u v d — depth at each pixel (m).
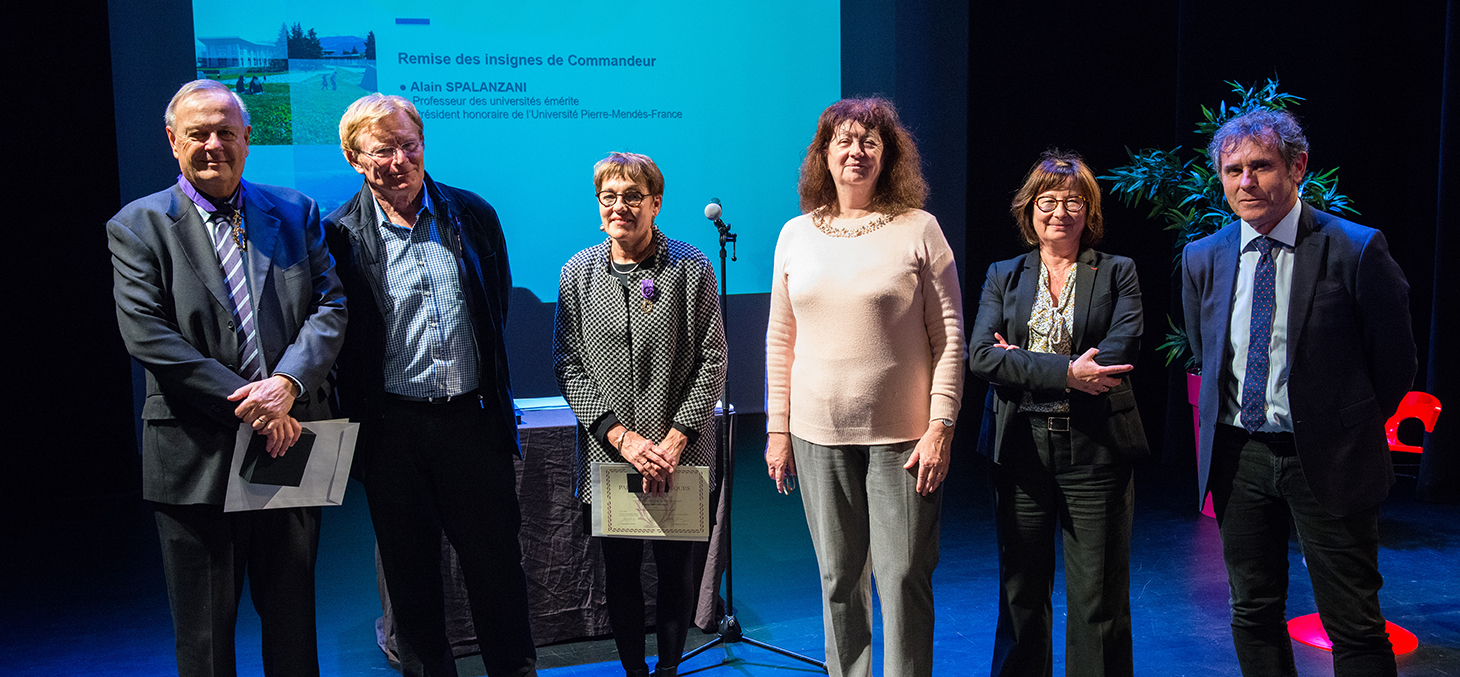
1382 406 1.96
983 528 4.08
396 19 5.21
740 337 6.43
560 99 5.48
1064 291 2.13
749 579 3.47
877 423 1.99
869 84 6.23
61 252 4.73
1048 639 2.18
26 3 4.57
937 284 2.00
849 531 2.05
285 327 1.90
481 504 2.11
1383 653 1.96
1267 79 4.98
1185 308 2.22
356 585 3.48
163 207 1.85
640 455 2.12
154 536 4.15
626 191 2.09
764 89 5.77
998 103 5.66
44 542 4.07
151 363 1.78
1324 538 1.96
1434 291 4.32
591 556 2.85
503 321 2.29
